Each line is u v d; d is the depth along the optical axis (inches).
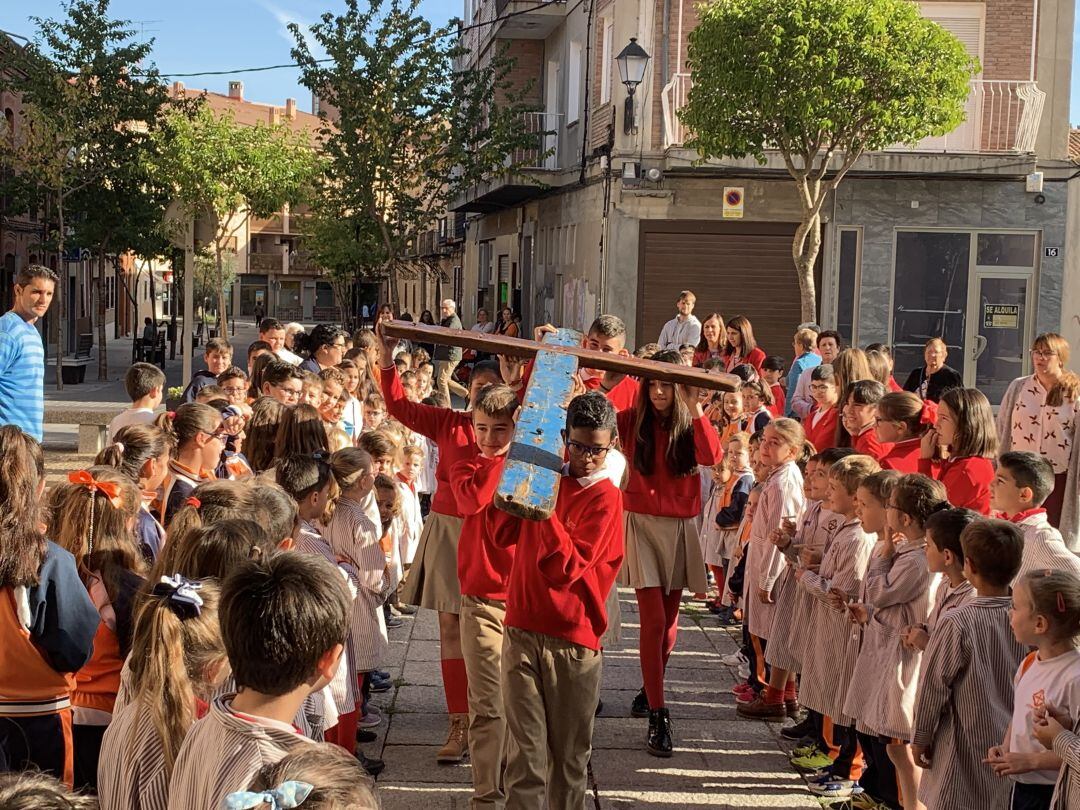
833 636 218.1
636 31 791.1
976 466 244.5
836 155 773.3
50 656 159.8
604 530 182.7
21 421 287.4
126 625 168.2
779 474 255.1
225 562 142.8
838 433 323.9
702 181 791.1
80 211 1143.0
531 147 946.1
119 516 170.4
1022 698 160.2
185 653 125.1
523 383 246.1
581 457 182.4
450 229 1612.9
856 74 641.0
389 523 265.4
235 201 1349.7
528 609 183.3
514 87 1087.6
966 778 173.6
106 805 125.7
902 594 197.5
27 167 1069.1
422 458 336.5
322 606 107.4
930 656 177.0
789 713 262.1
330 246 1278.3
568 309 916.0
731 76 641.6
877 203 795.4
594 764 234.1
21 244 1439.5
